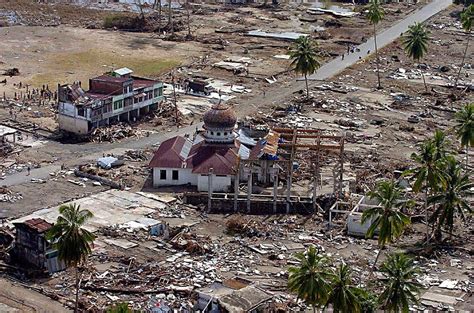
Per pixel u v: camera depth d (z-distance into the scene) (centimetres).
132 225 18588
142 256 17188
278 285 16088
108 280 16075
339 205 19650
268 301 14950
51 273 16388
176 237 18050
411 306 15362
